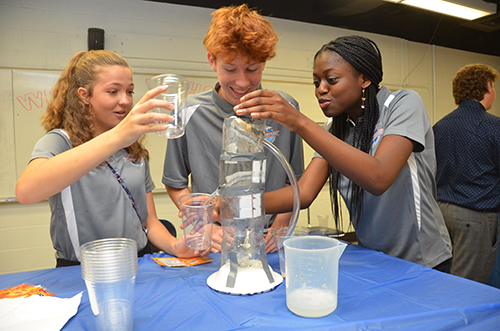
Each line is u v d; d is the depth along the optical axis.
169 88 0.78
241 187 0.83
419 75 4.53
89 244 0.62
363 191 1.16
